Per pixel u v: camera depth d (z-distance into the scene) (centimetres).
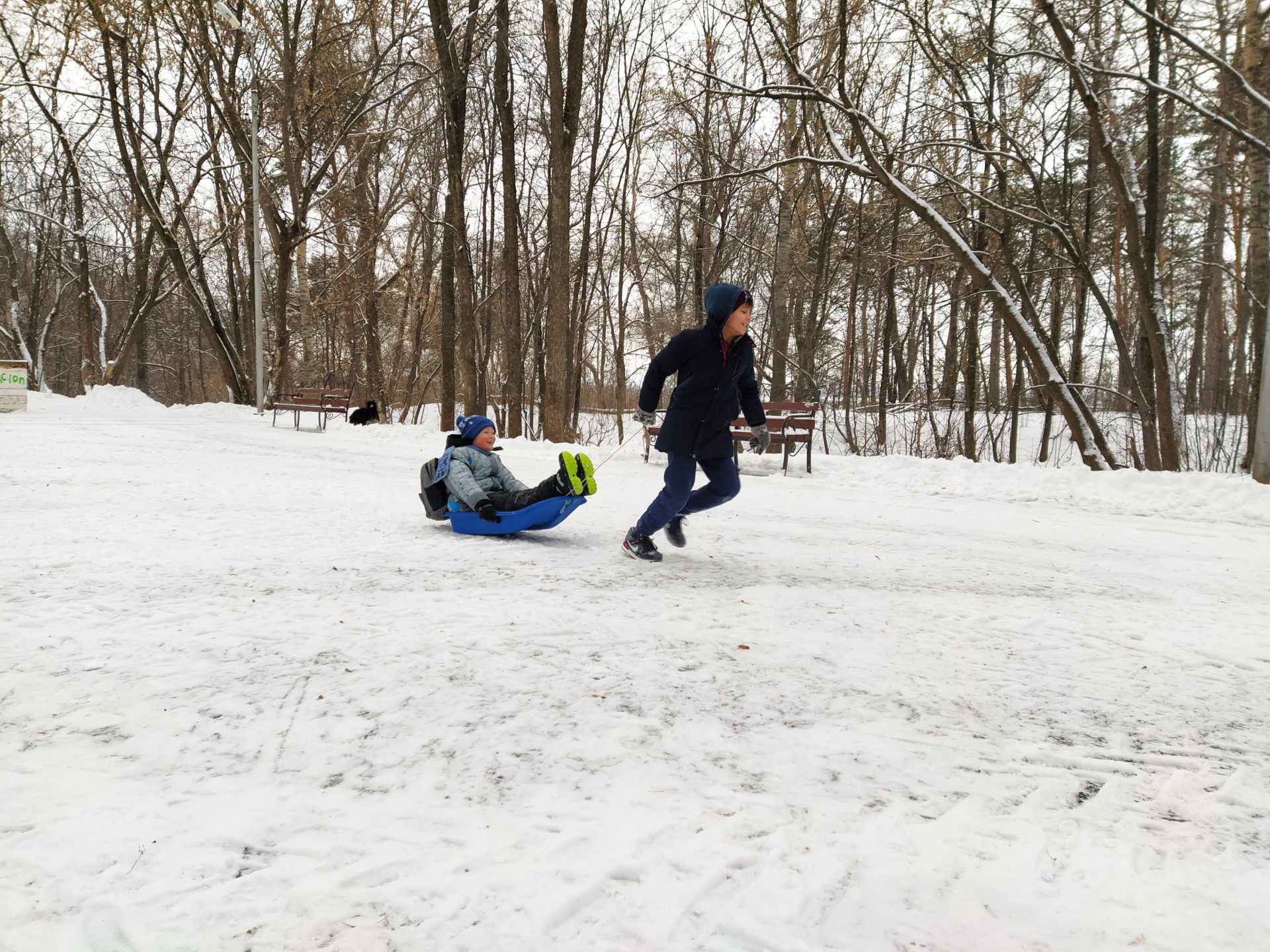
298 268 2858
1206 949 158
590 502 812
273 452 1244
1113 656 356
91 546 509
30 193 3173
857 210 2108
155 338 5034
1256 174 1387
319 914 162
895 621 402
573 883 174
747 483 1091
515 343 1770
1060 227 1347
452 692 286
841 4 1259
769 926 162
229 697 276
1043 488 1002
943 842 195
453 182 1831
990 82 1570
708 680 305
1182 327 2297
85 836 186
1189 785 231
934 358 3247
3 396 1845
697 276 2258
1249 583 529
